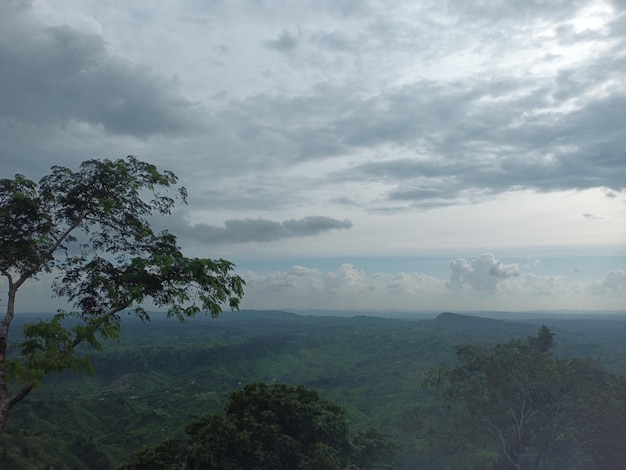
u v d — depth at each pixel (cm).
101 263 1279
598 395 3139
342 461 3022
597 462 3259
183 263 1213
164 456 2695
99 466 8506
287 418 3006
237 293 1297
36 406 11988
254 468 2734
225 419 2953
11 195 1166
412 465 4706
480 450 4084
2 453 7562
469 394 3606
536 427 3497
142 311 1257
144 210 1314
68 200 1245
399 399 12800
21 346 1017
